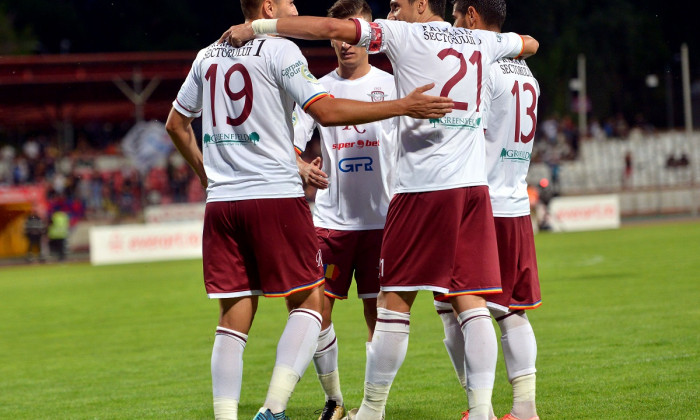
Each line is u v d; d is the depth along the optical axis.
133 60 54.34
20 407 10.34
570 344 12.52
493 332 7.32
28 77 54.44
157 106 62.97
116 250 41.41
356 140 9.16
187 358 13.65
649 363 10.72
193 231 42.19
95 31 78.12
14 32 71.56
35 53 75.75
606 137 63.03
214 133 7.25
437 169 7.23
